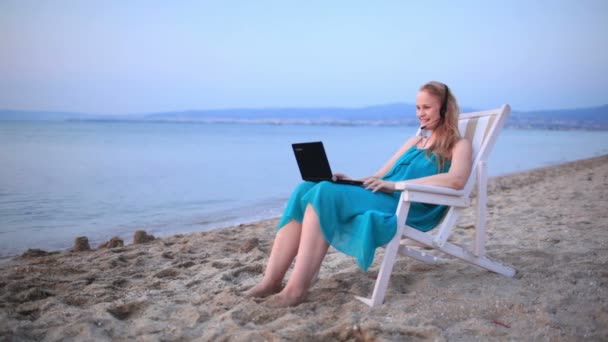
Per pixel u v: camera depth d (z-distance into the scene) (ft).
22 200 26.12
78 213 23.12
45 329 7.97
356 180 9.98
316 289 9.98
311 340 7.41
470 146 9.95
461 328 7.79
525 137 172.24
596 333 7.55
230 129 293.02
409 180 9.75
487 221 18.28
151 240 16.55
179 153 68.08
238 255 13.88
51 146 78.18
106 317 8.44
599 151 85.97
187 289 10.40
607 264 11.32
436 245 9.51
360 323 7.84
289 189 32.60
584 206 20.68
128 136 134.51
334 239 8.96
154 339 7.55
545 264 11.38
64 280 11.17
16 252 15.99
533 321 7.97
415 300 8.98
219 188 32.65
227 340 7.46
